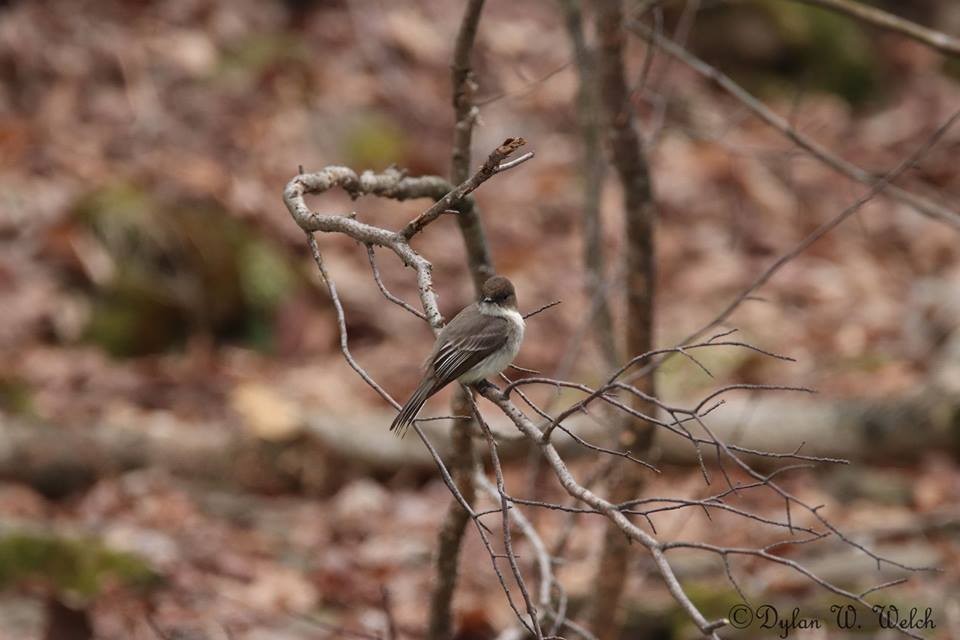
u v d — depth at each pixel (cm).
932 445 1268
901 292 1681
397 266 1680
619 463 904
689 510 1194
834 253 1797
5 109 1786
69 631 947
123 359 1462
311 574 1098
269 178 1766
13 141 1688
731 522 1187
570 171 1931
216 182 1691
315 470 1266
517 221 1823
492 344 723
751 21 2242
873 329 1559
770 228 1850
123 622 998
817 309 1642
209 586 1070
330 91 1970
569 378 1455
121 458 1243
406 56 2102
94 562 1054
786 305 1658
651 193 868
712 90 2184
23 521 1108
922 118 2217
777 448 1271
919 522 1161
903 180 2020
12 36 1855
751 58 2256
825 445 1273
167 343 1498
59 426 1249
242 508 1219
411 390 1423
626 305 898
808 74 2212
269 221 1664
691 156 1988
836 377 1420
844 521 1178
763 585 1061
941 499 1212
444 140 1975
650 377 887
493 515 1172
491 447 507
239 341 1532
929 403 1268
